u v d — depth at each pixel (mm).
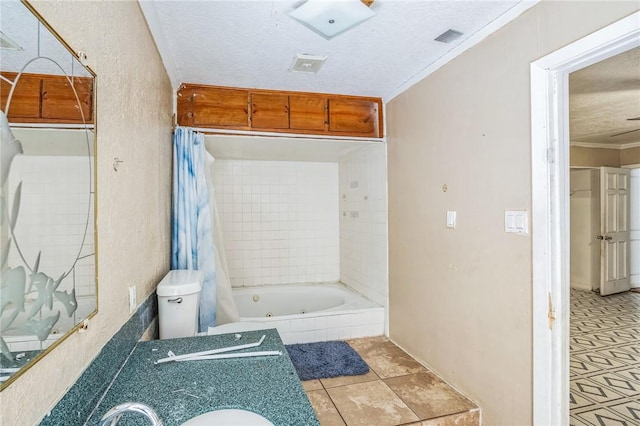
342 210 4090
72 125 854
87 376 919
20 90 649
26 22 667
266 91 2885
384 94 3031
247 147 3252
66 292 812
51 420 742
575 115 3600
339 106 3037
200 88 2764
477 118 1984
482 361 1956
